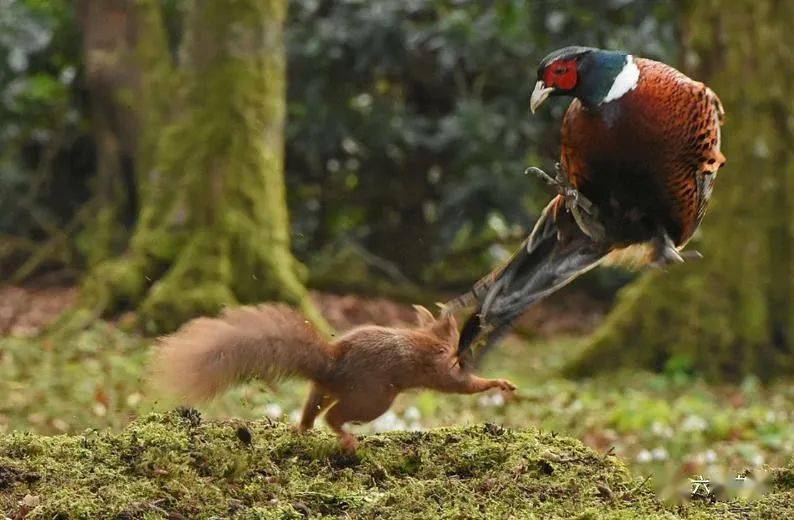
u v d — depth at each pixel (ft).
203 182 50.06
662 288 48.98
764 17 49.55
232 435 22.79
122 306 49.70
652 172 22.89
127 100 61.72
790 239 49.01
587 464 22.52
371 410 22.17
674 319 48.65
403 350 22.27
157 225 50.60
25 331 51.57
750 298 48.65
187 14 51.57
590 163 23.22
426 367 22.58
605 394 43.21
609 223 23.70
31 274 67.05
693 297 48.67
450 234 63.52
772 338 48.65
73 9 68.49
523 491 21.22
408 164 68.28
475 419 36.45
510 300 23.59
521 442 23.08
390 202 69.15
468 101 64.49
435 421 35.60
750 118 49.44
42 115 69.62
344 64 65.00
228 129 50.37
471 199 62.85
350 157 68.18
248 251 49.44
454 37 62.34
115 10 61.77
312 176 69.21
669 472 29.63
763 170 49.24
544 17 64.13
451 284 67.97
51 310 59.00
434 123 66.39
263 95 50.85
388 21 62.95
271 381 21.75
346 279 63.98
